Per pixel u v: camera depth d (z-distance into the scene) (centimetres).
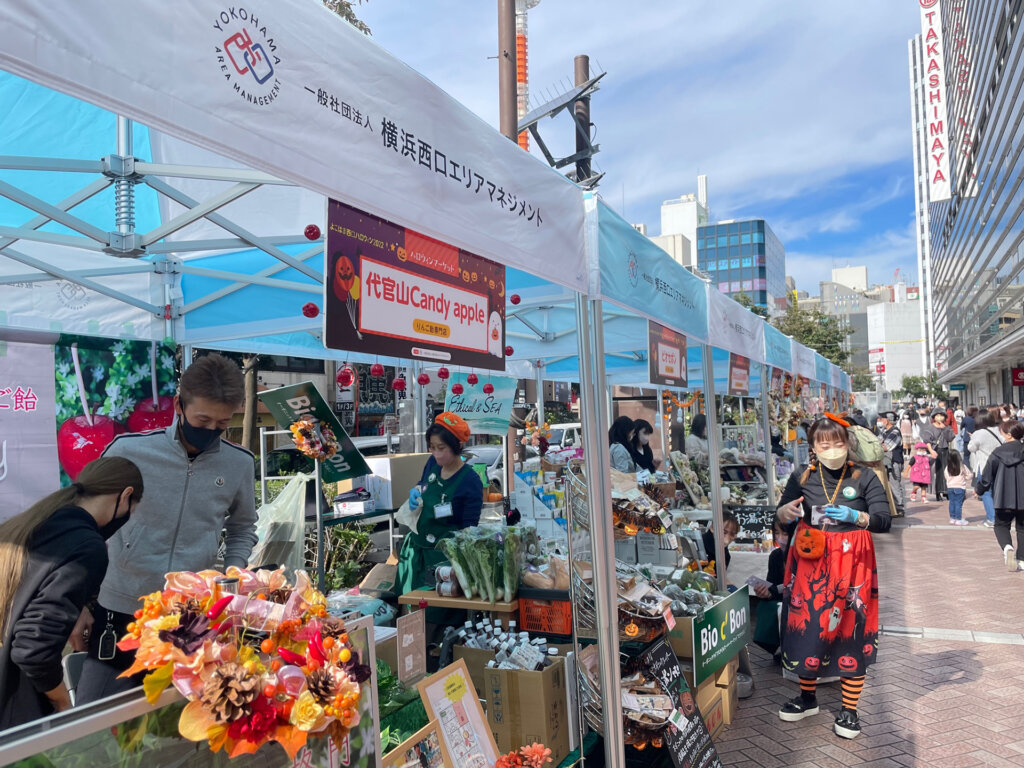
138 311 455
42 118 296
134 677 238
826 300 19275
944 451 1505
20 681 183
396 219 184
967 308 4362
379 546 775
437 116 204
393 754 212
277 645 141
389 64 184
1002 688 478
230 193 251
